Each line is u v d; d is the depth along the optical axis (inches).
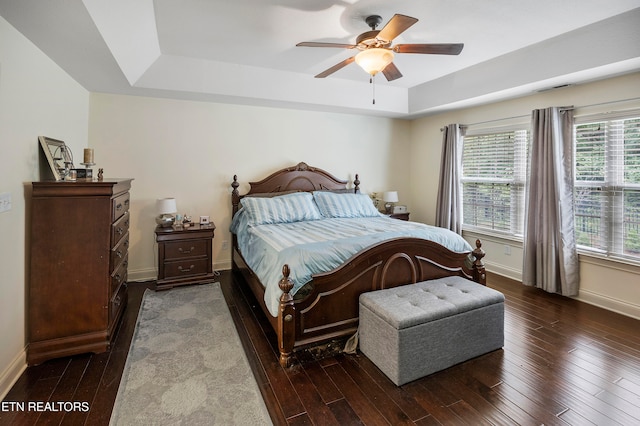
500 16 95.0
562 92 133.0
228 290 137.7
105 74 112.0
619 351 90.8
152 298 128.0
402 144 212.5
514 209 156.0
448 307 81.4
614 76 115.6
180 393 72.0
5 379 72.3
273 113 172.7
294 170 175.9
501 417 65.5
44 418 64.3
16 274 77.9
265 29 103.9
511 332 102.1
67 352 85.8
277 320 87.1
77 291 86.7
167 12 93.0
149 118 147.0
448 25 100.8
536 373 80.6
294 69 145.2
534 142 136.9
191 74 133.5
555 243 131.1
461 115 179.6
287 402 69.9
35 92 87.2
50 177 96.8
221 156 162.2
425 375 78.6
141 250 149.9
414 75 154.6
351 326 93.5
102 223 89.0
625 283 117.0
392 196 192.7
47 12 68.8
